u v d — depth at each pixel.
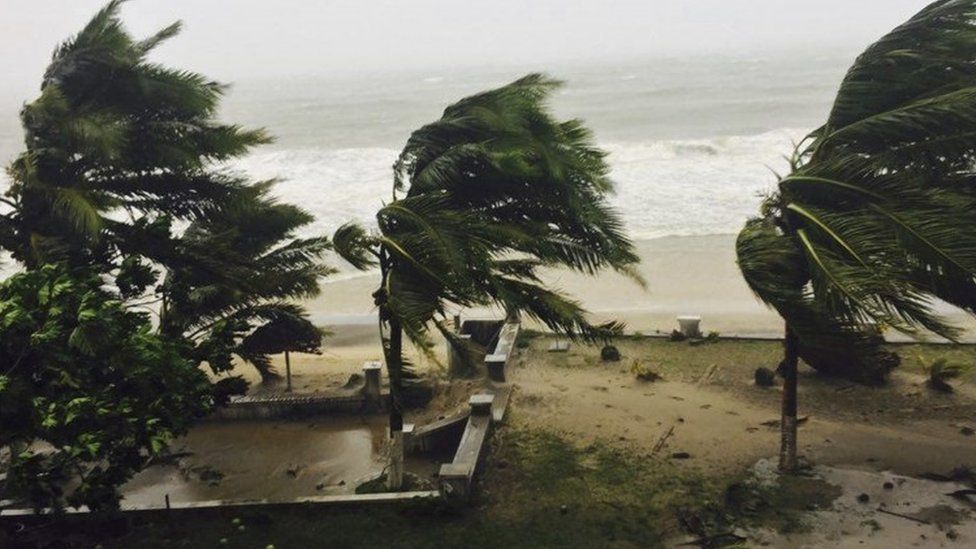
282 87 138.12
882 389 14.74
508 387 15.73
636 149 47.00
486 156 11.00
